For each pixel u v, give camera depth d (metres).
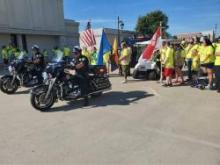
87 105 5.22
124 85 7.50
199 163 2.74
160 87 6.95
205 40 6.38
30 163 2.85
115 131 3.72
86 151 3.11
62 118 4.42
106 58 8.30
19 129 3.93
